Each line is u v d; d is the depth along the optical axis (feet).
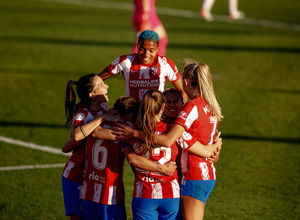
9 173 81.35
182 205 48.96
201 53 180.96
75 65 161.27
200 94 49.03
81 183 52.08
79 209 52.21
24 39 200.34
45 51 180.55
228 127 107.65
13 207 68.90
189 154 49.06
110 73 56.90
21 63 163.63
